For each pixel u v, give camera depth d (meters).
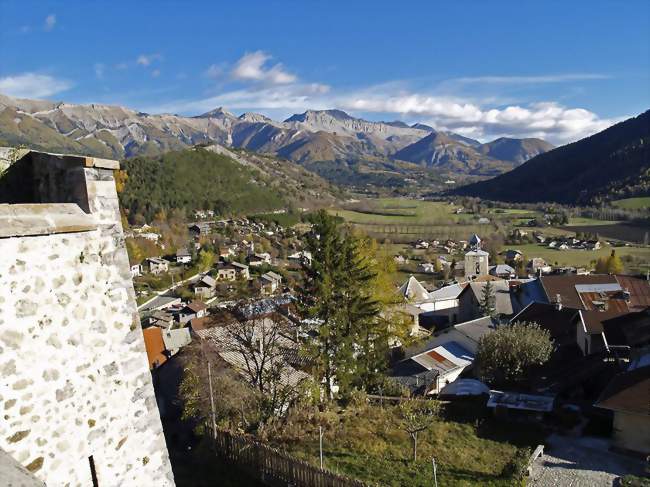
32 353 4.56
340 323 21.53
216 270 82.00
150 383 5.79
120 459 5.35
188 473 12.48
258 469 12.55
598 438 18.42
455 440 17.72
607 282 39.34
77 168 5.32
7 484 3.33
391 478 13.95
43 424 4.60
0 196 5.59
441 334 36.09
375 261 26.25
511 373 24.95
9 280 4.42
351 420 18.03
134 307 5.70
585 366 25.34
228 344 20.84
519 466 15.17
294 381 20.52
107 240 5.46
